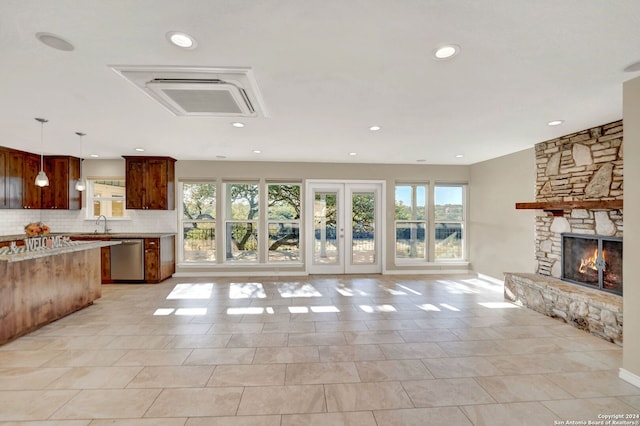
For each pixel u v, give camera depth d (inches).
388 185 244.5
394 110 115.5
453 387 88.7
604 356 107.1
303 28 64.0
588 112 118.3
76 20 60.6
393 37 67.4
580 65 80.2
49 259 134.5
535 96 101.8
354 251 246.4
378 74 85.4
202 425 73.2
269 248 241.3
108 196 231.1
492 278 219.6
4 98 102.5
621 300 123.5
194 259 238.4
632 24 61.9
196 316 146.6
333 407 79.8
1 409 78.0
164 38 67.4
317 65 80.0
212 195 238.5
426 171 246.1
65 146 183.9
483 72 84.3
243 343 117.1
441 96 101.7
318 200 244.8
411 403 81.5
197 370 97.7
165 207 218.5
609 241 136.0
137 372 96.2
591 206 130.8
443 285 208.5
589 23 62.0
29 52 72.5
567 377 94.0
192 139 163.5
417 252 249.8
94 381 91.0
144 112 117.2
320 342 118.3
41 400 81.8
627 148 90.0
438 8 57.8
